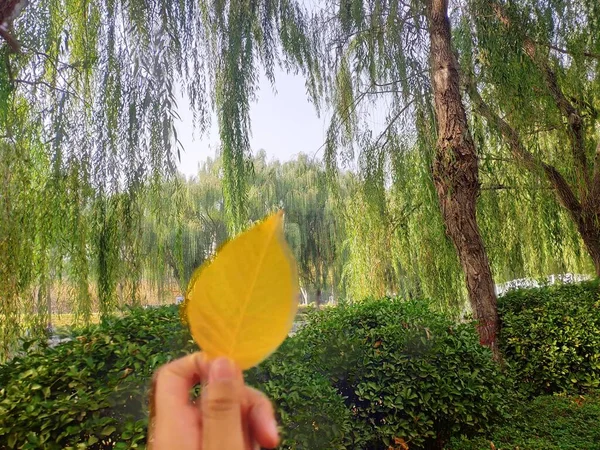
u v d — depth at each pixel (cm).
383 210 626
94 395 207
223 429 31
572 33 589
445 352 360
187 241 1098
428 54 577
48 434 194
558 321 579
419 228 622
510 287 687
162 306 296
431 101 580
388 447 334
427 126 582
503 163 649
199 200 1188
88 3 456
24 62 411
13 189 397
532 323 573
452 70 518
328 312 414
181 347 236
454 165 511
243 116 507
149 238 513
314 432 251
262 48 561
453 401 351
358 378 346
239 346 24
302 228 1396
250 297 24
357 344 350
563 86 632
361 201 640
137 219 455
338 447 261
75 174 425
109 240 446
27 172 408
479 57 554
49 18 427
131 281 453
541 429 450
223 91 510
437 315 405
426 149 584
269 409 34
